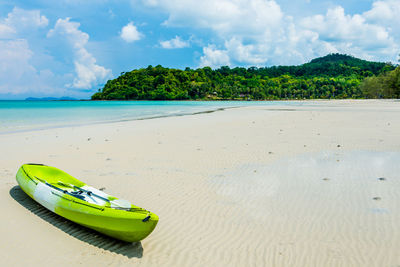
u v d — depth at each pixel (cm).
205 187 845
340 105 5928
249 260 504
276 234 588
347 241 557
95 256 512
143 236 516
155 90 19900
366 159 1142
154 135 1773
